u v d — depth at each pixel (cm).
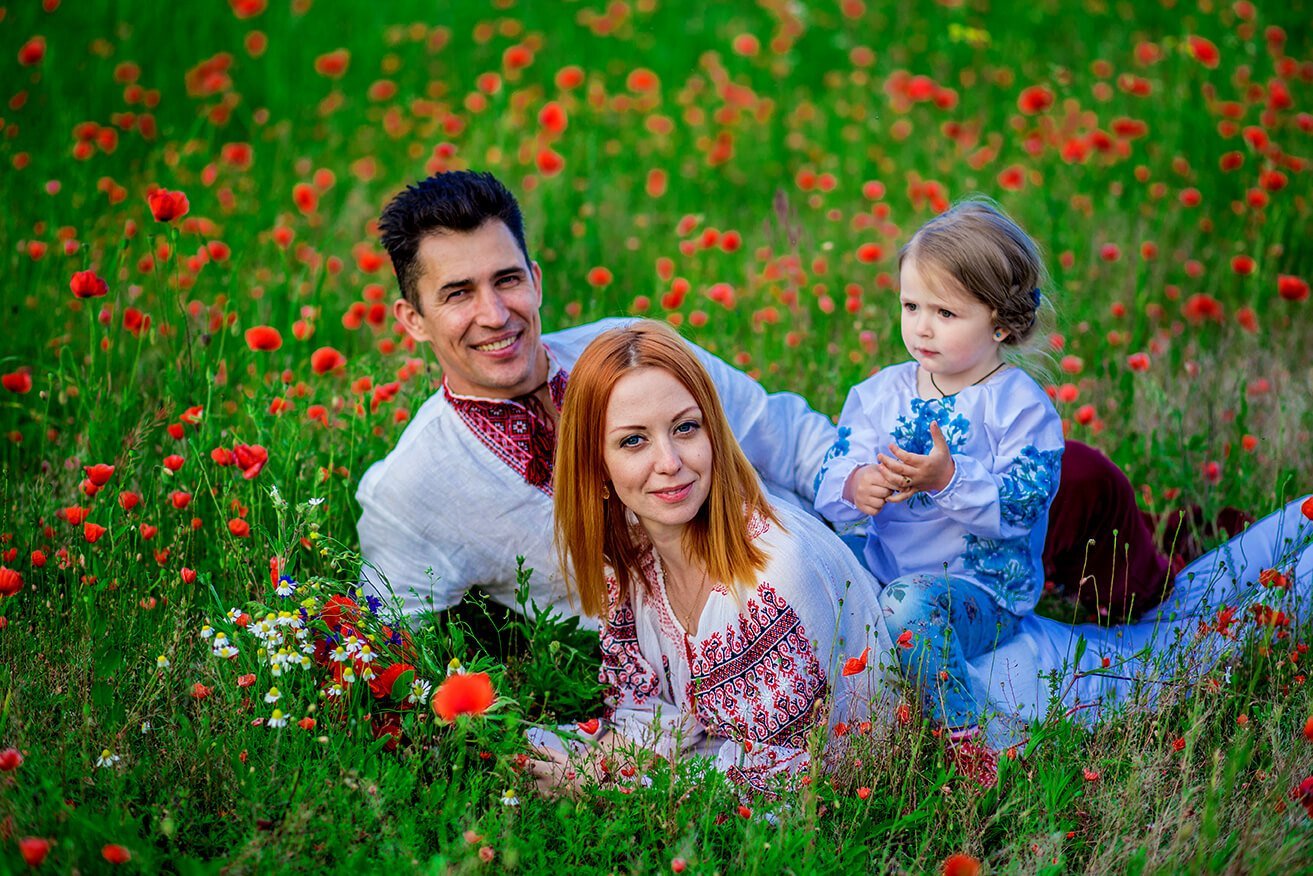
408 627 270
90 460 335
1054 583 335
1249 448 354
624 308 500
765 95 736
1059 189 569
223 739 243
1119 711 262
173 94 684
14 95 624
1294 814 229
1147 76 678
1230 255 497
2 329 418
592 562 273
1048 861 229
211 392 331
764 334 446
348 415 356
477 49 787
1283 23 721
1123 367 412
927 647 264
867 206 591
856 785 252
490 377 293
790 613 256
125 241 403
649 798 244
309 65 723
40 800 229
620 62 773
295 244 530
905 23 809
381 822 232
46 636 272
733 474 258
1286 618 278
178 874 229
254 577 292
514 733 245
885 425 310
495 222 287
